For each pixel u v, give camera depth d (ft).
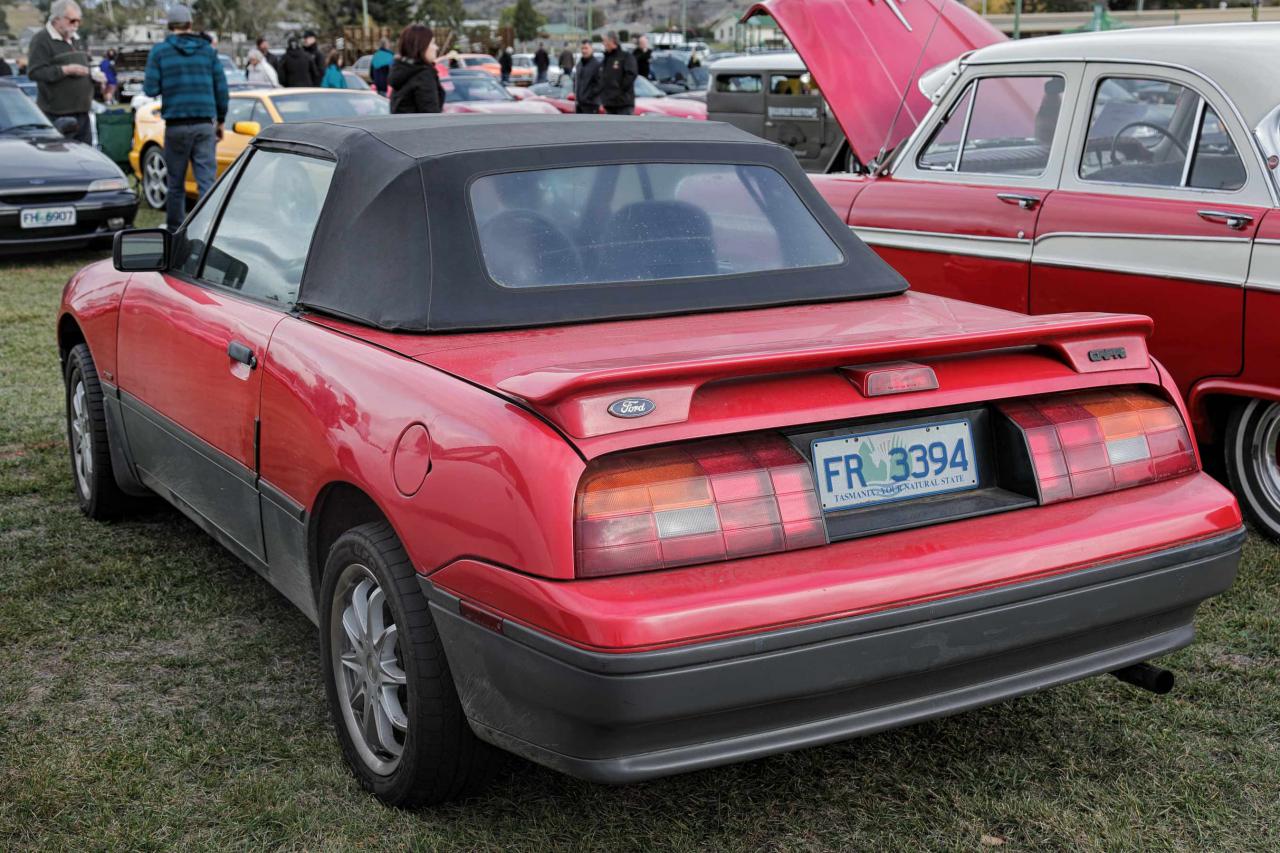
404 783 8.89
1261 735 10.23
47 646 12.01
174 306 12.41
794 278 10.39
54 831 8.89
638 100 62.08
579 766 7.54
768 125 43.86
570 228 10.00
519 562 7.47
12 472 17.43
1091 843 8.76
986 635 7.99
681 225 10.39
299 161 11.34
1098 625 8.45
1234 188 14.25
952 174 17.70
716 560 7.52
